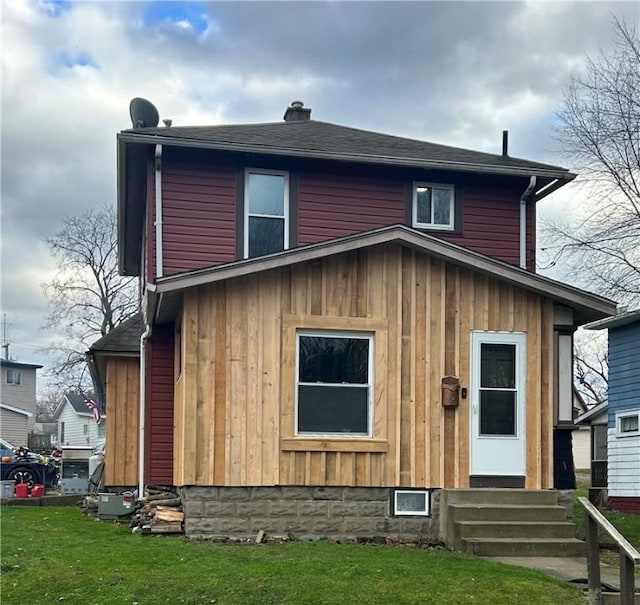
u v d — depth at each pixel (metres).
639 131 20.97
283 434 10.25
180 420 10.78
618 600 6.91
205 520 9.95
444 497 10.48
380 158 13.55
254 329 10.32
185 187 13.14
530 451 10.91
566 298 11.09
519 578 7.59
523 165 14.42
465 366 10.90
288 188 13.62
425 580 7.34
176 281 9.94
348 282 10.70
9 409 47.28
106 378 15.30
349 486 10.35
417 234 10.70
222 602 6.56
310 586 6.98
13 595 6.82
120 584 7.04
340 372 10.58
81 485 21.31
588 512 7.13
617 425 18.03
